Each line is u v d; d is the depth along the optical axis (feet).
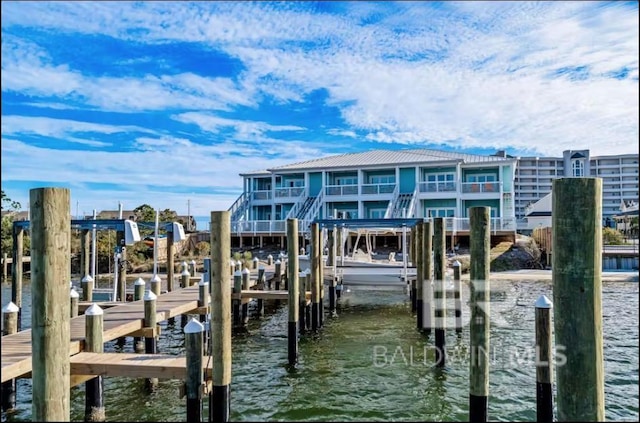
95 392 27.20
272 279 65.05
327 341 45.47
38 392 17.44
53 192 17.57
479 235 24.41
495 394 30.94
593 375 12.92
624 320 53.31
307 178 132.05
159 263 104.99
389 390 32.22
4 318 33.24
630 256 96.89
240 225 120.67
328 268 66.85
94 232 59.16
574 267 12.98
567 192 13.08
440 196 118.01
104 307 45.19
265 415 28.37
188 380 24.34
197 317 53.62
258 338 47.52
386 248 110.11
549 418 23.81
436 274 44.70
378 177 127.65
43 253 17.42
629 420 26.66
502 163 116.57
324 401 30.45
